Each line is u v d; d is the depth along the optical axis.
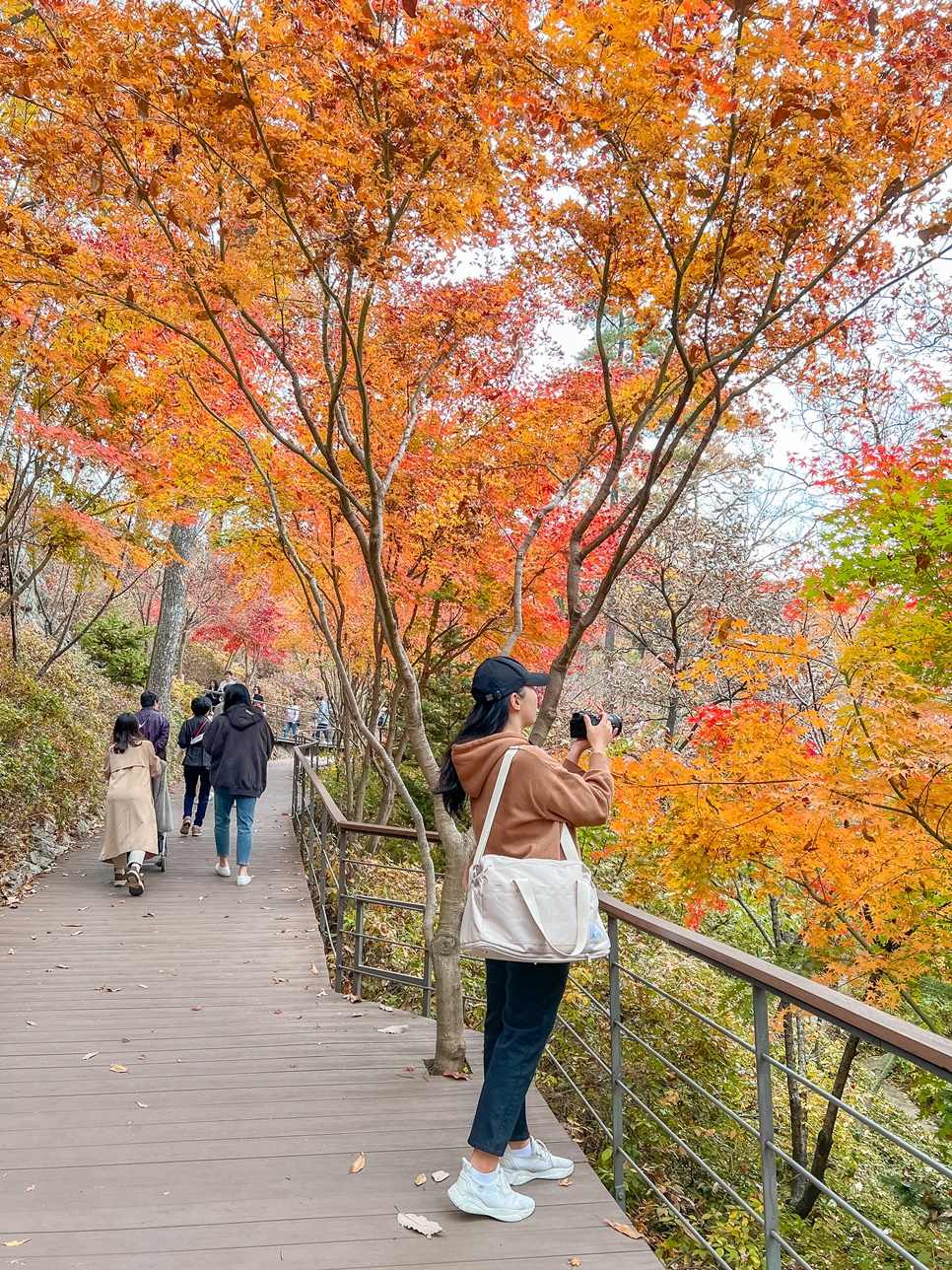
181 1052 4.13
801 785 4.31
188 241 4.05
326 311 4.00
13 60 3.48
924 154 3.35
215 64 3.24
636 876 5.22
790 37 2.88
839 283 4.04
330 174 3.39
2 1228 2.52
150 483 7.94
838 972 4.66
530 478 7.05
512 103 3.38
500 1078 2.61
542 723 4.00
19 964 5.56
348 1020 4.73
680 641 12.73
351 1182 2.83
